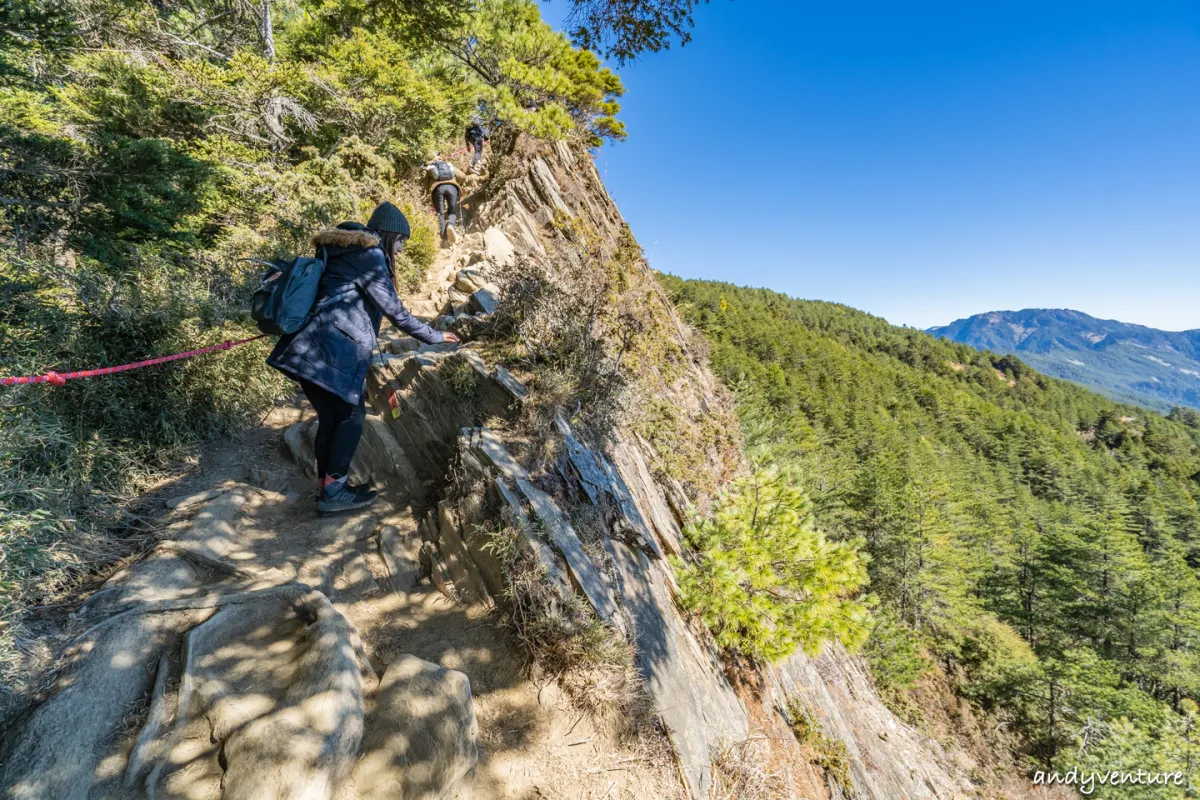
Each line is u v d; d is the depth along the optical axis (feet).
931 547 94.27
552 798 6.16
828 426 257.96
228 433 12.13
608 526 10.35
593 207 34.09
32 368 8.36
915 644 63.26
